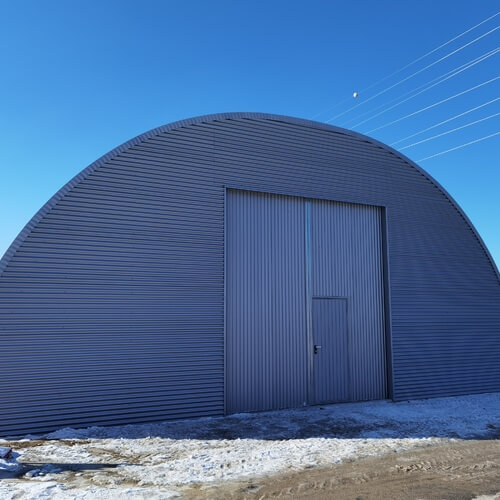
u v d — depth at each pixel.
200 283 11.12
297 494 6.07
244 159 12.07
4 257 9.37
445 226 15.08
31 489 6.06
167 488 6.24
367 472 7.01
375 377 13.24
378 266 13.80
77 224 10.06
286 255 12.45
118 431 9.45
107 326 10.09
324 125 13.34
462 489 6.32
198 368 10.86
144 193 10.79
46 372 9.45
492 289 15.68
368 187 13.80
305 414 11.22
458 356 14.55
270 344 11.89
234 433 9.43
